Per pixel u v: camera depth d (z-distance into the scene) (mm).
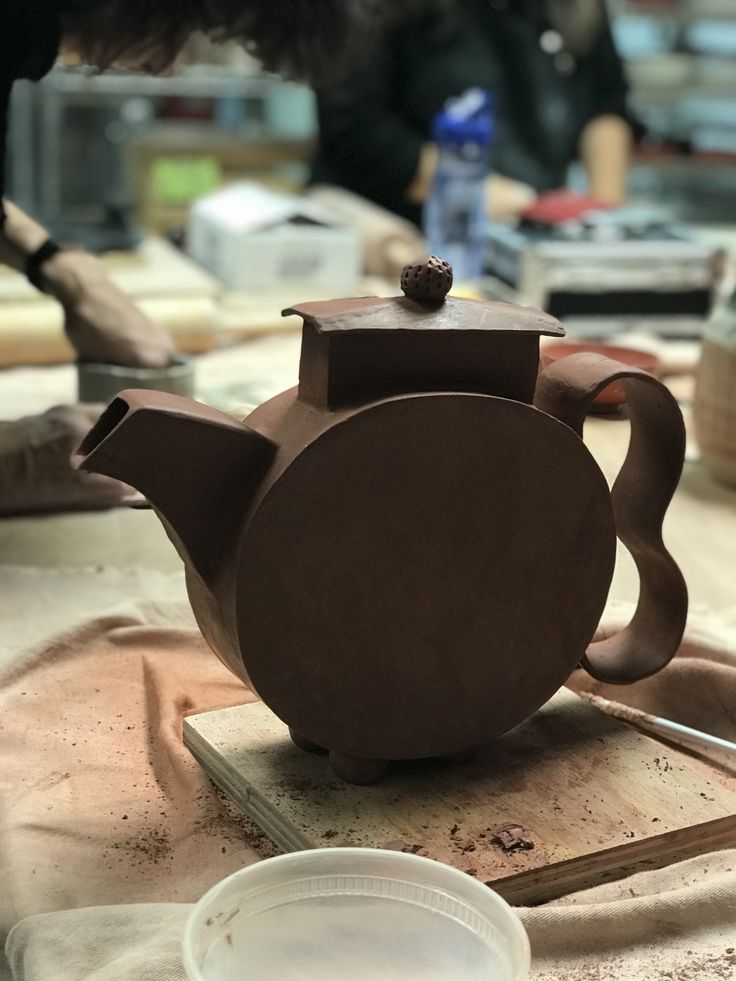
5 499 1478
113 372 1654
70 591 1291
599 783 913
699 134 3520
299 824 847
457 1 2848
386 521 836
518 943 667
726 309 1552
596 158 3066
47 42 1346
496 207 2594
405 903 731
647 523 983
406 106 2951
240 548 814
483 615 879
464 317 845
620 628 1105
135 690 1099
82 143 3295
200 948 676
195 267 2389
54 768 968
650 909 778
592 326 2166
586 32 2957
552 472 873
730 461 1557
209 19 1419
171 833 896
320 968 695
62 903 812
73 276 1708
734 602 1276
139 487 816
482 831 851
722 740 1051
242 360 2010
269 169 3420
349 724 875
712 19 3240
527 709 927
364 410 811
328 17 1490
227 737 963
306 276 2352
